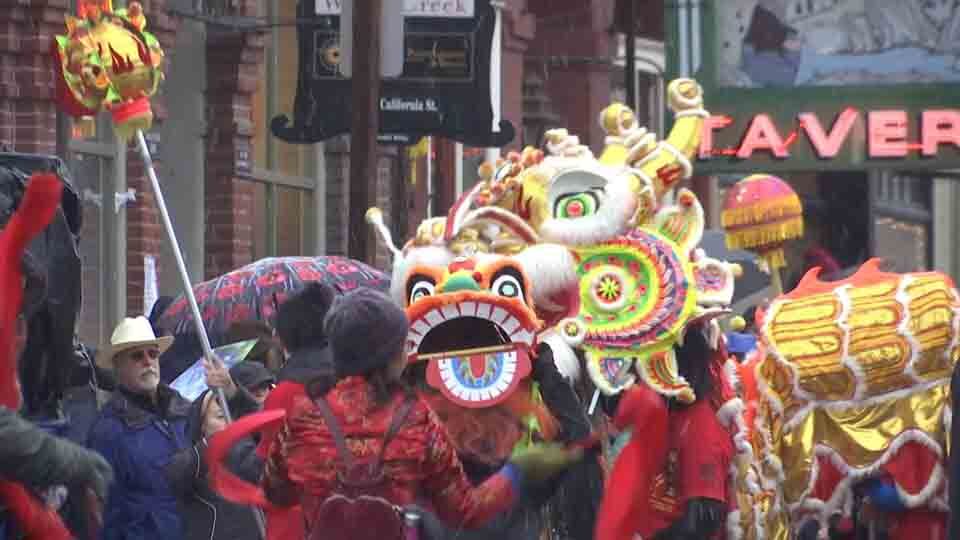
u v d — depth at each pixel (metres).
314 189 50.28
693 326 22.52
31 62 35.56
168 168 43.16
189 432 21.39
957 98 67.50
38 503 15.52
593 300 21.86
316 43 40.84
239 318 27.02
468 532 17.83
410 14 41.19
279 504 15.65
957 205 89.19
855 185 77.44
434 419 15.47
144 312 37.66
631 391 18.44
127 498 22.53
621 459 18.30
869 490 24.16
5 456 14.80
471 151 60.47
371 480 15.27
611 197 21.39
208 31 43.84
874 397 23.98
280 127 41.00
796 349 24.09
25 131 35.69
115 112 20.20
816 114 68.00
